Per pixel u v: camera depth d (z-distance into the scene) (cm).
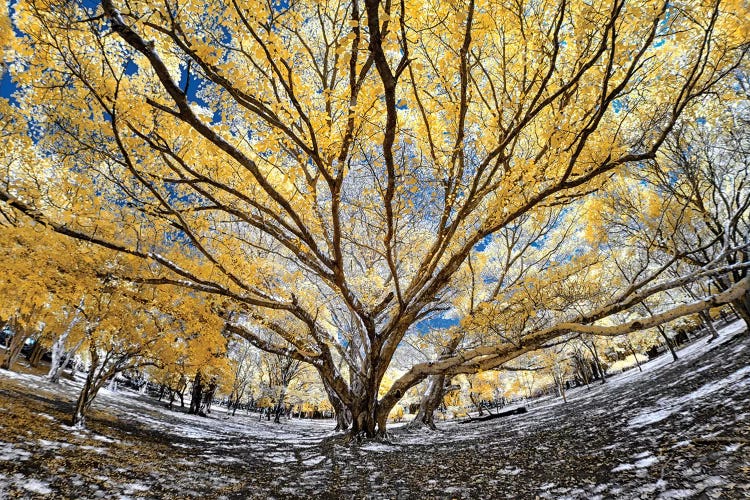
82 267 596
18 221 577
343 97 384
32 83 434
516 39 559
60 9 390
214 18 426
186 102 387
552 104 572
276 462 746
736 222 865
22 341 1446
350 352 1380
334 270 593
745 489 304
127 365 787
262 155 509
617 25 447
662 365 1875
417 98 482
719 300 574
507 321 727
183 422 1392
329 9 616
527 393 4091
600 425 775
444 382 1636
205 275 694
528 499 412
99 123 464
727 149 914
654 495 343
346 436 971
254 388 3106
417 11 355
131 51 501
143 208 551
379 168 643
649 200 1003
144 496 423
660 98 632
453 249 830
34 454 473
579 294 736
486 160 486
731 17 460
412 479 574
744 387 623
